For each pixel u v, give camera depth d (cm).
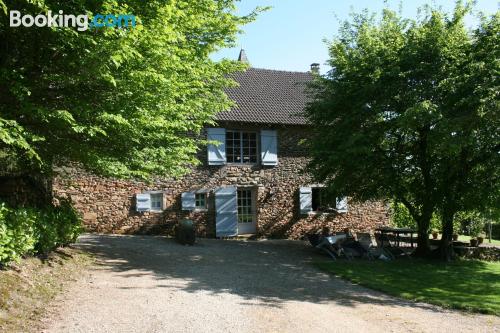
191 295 771
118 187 1627
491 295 928
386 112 1330
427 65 1235
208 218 1750
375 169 1377
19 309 580
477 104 1130
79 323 573
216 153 1753
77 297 691
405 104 1261
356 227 1984
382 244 1558
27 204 885
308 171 1540
